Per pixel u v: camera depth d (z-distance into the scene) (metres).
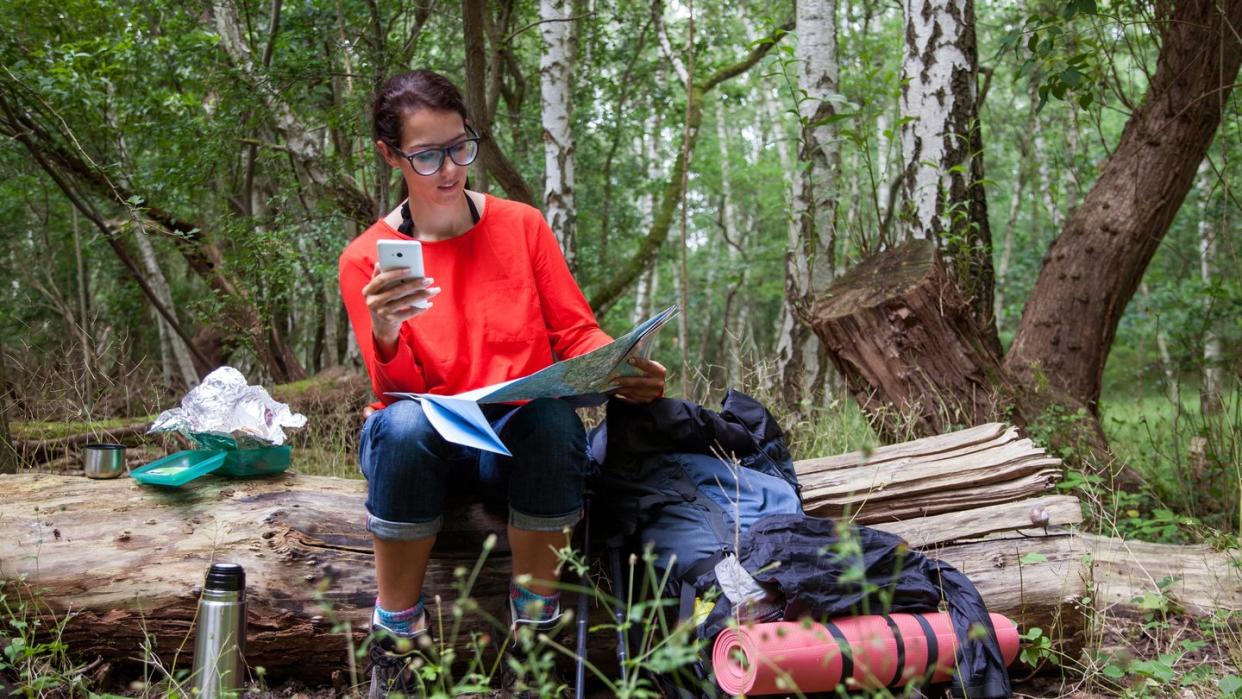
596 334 2.66
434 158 2.46
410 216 2.66
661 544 2.56
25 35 7.05
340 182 7.41
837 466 3.29
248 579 2.79
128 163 7.64
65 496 2.96
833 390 7.81
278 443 3.01
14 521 2.87
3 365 4.88
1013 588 2.94
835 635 2.29
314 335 12.49
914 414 4.46
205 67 7.33
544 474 2.43
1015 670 2.96
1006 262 15.77
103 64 7.01
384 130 2.50
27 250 12.77
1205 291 5.90
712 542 2.50
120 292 12.48
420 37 7.64
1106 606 3.29
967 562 3.00
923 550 3.04
